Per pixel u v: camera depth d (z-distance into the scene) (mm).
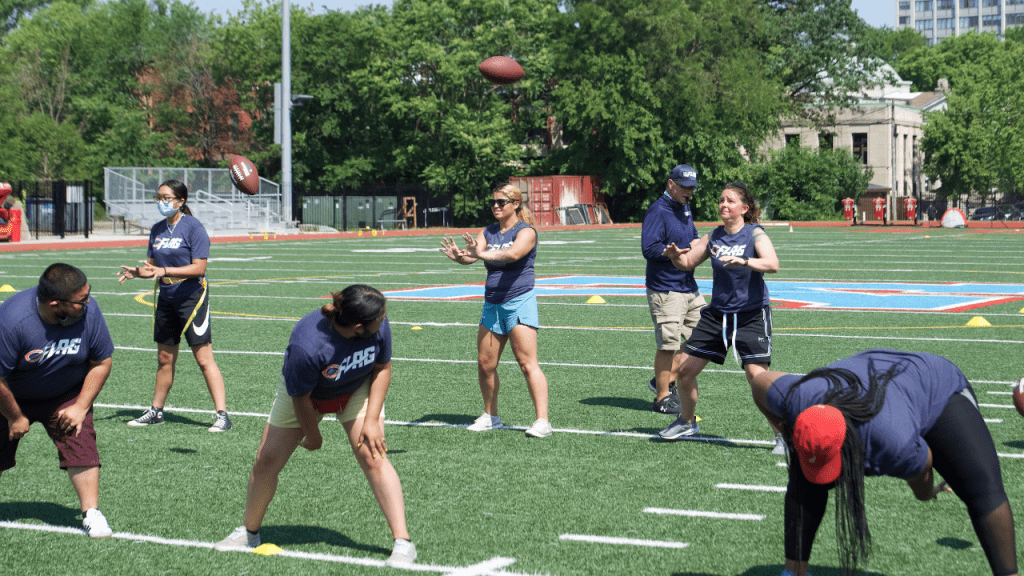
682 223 7449
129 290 17641
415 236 42156
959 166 65250
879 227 50188
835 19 63188
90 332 4770
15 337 4566
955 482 3564
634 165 55219
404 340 11578
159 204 7215
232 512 5301
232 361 10195
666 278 7543
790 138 68438
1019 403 4090
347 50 54531
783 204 60312
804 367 9594
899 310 14328
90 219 39906
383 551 4660
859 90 63531
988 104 64750
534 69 54656
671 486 5742
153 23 73750
